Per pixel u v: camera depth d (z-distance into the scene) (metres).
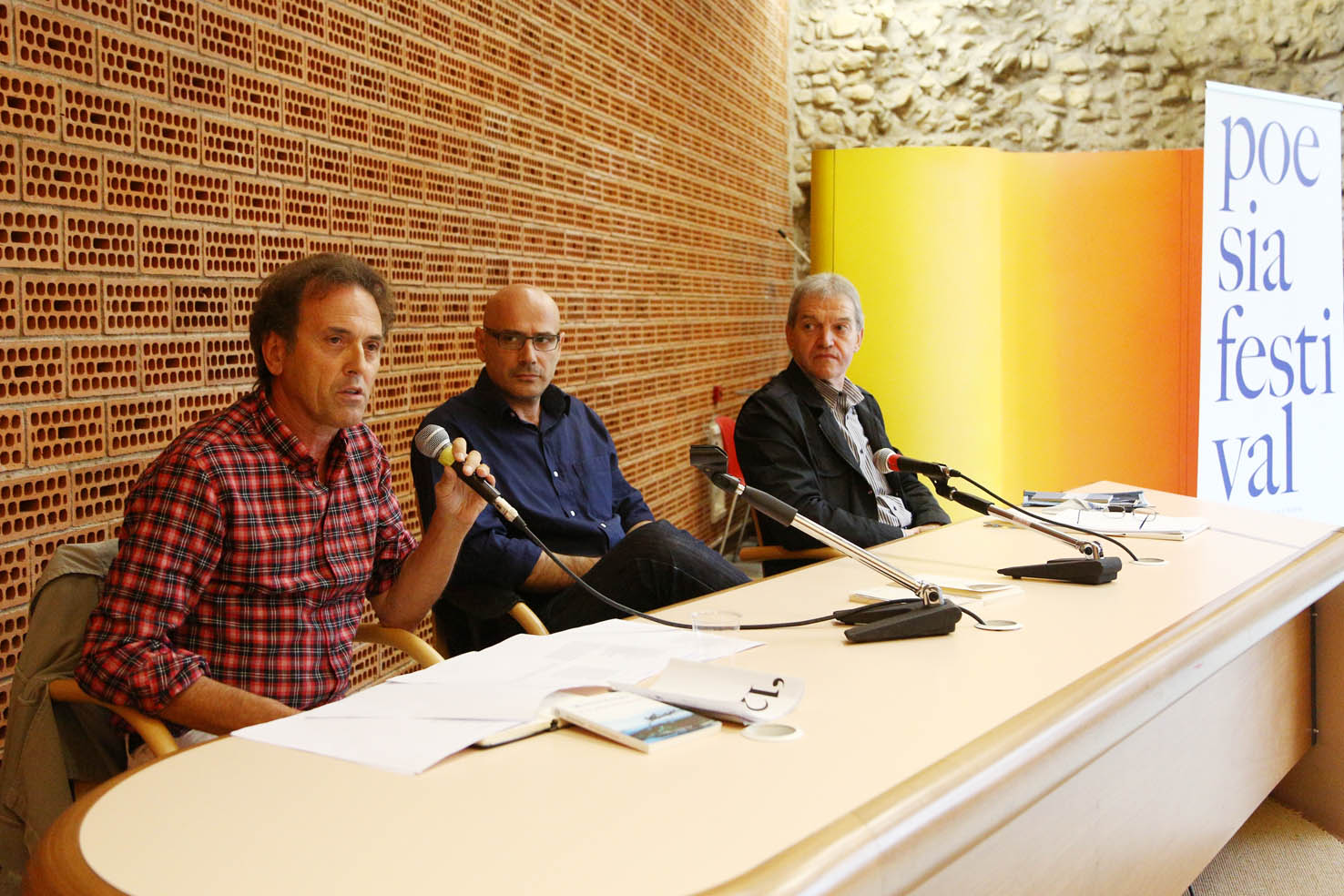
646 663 1.77
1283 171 5.20
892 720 1.51
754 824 1.18
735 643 1.91
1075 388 6.45
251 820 1.21
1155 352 6.35
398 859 1.11
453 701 1.56
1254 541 2.81
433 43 3.59
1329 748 3.06
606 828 1.17
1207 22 7.13
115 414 2.45
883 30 7.76
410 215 3.48
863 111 7.87
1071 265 6.42
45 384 2.29
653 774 1.32
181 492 2.00
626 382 5.36
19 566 2.25
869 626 1.93
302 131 2.98
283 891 1.04
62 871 1.10
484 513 3.08
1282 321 5.29
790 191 8.10
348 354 2.14
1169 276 6.30
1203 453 5.10
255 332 2.17
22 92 2.21
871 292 6.26
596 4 4.89
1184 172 6.25
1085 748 1.56
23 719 1.94
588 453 3.48
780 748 1.41
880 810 1.21
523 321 3.23
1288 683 2.87
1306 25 6.91
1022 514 2.56
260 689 2.11
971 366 6.27
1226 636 2.04
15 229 2.21
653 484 5.73
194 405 2.66
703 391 6.49
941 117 7.70
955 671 1.73
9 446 2.22
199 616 2.08
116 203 2.43
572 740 1.45
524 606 2.74
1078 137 7.44
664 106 5.75
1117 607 2.14
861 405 4.07
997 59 7.54
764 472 3.74
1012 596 2.25
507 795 1.27
